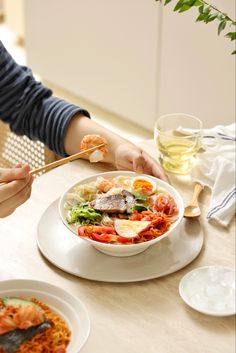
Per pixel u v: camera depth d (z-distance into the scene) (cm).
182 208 113
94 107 347
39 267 108
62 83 358
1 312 88
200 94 277
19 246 113
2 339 87
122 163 135
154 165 132
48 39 350
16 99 157
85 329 88
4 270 107
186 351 90
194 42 267
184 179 136
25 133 158
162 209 115
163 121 146
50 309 93
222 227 119
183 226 118
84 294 102
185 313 97
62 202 114
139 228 107
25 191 111
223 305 96
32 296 95
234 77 258
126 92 317
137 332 94
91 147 122
